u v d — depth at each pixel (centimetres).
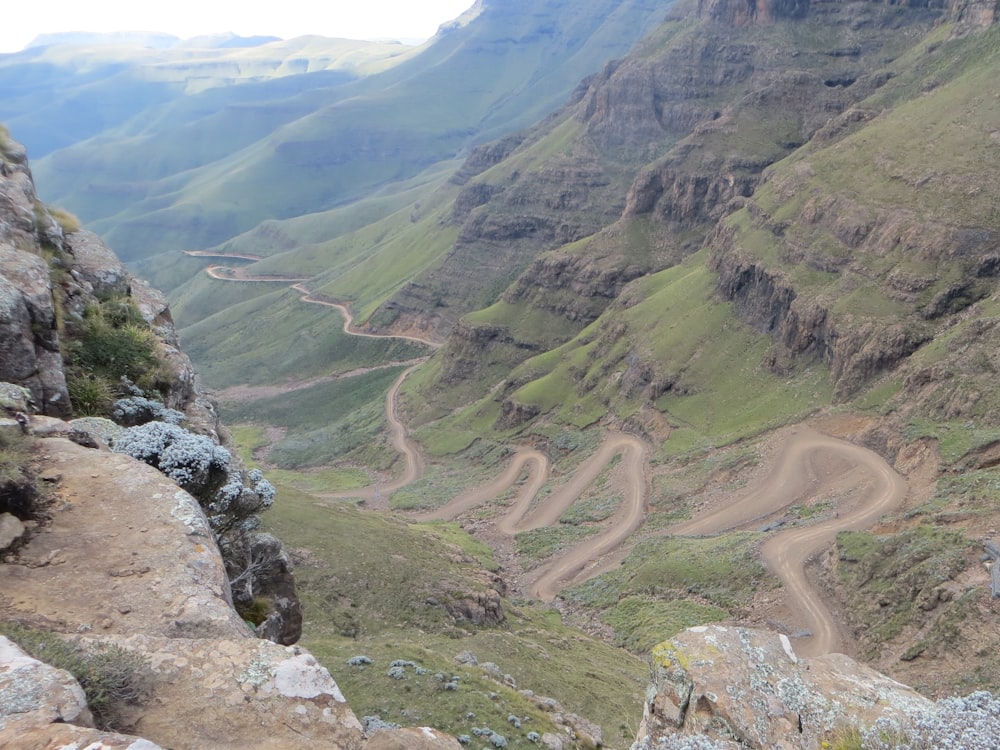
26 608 1169
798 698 1178
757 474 9675
